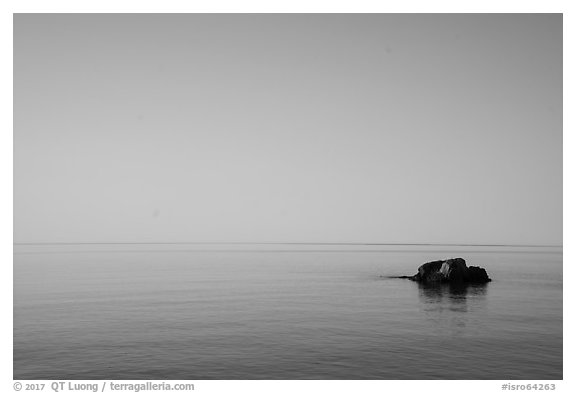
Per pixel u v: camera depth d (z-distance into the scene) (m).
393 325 43.50
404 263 139.75
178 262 135.50
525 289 69.50
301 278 88.94
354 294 65.06
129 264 122.69
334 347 35.38
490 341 37.22
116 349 34.88
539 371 30.22
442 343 36.56
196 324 43.62
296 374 29.59
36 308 51.47
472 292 66.81
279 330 41.12
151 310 51.00
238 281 82.06
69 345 35.88
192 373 29.83
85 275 89.25
